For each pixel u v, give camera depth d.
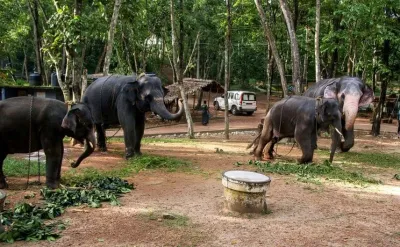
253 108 36.88
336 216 6.97
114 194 7.80
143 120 12.43
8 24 26.44
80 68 14.32
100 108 12.37
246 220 6.56
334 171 10.69
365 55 21.38
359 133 23.84
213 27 34.94
